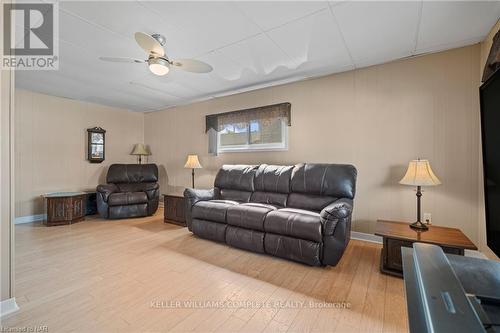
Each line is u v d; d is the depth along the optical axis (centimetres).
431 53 261
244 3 182
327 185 271
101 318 152
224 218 280
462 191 245
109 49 257
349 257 247
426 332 59
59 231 340
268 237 245
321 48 252
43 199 411
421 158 265
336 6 185
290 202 293
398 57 272
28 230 345
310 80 339
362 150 300
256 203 305
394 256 206
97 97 441
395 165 280
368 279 202
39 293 179
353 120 306
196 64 237
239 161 414
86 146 471
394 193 280
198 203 310
